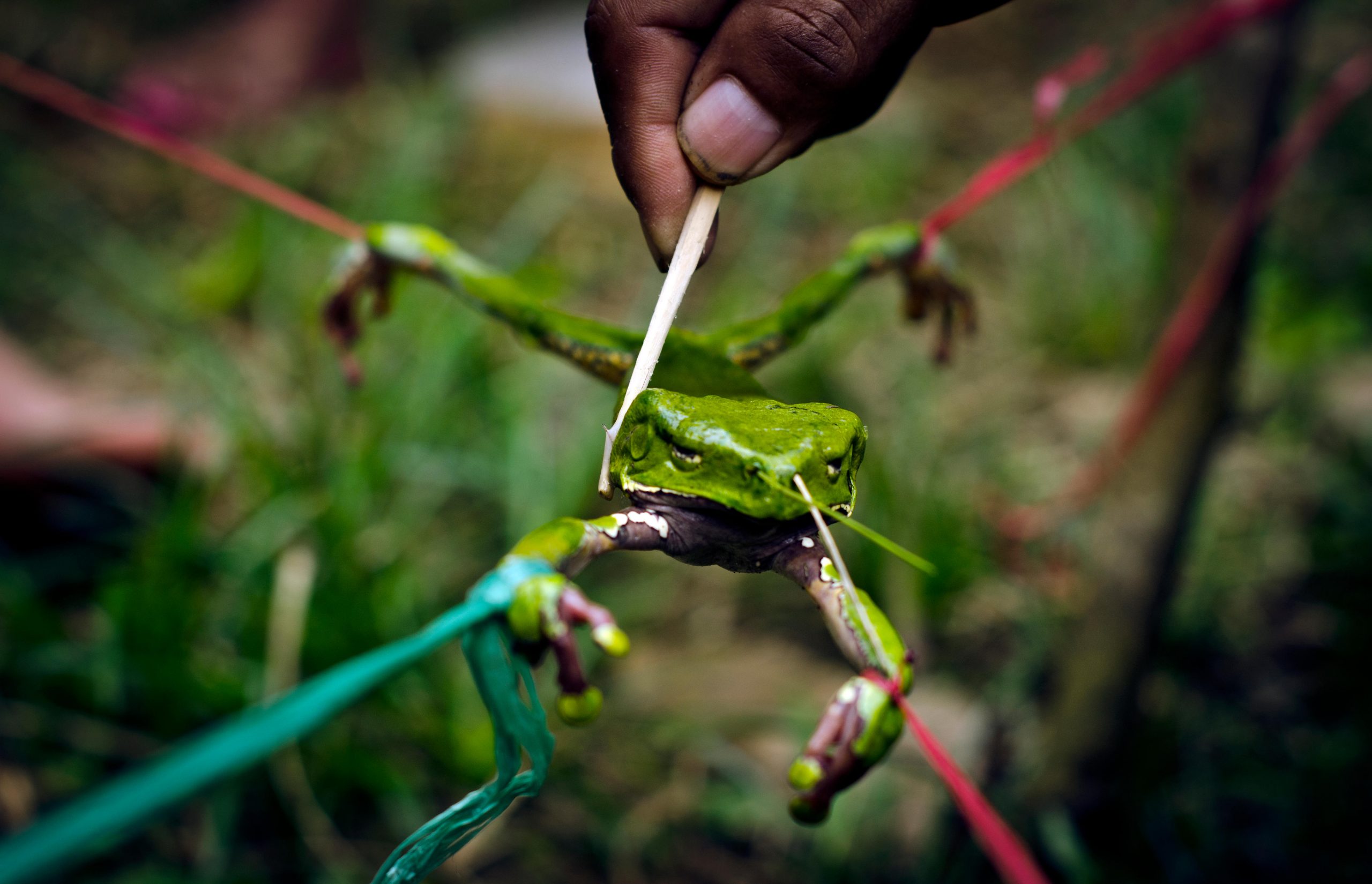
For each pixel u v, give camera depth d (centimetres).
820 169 115
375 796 58
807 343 84
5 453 68
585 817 59
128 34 147
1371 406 85
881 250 38
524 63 125
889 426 79
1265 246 100
